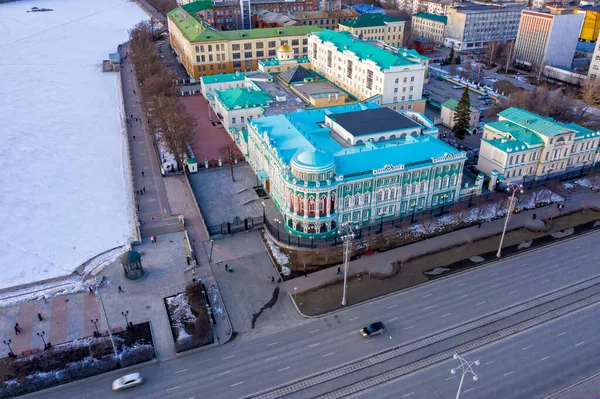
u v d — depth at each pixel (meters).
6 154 147.00
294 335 78.25
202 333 76.56
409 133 120.06
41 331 78.50
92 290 87.69
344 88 181.88
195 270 93.44
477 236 103.50
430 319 81.12
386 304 84.56
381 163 104.44
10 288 88.62
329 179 97.31
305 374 71.00
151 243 102.12
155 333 78.50
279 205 111.62
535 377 70.00
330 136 120.31
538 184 123.31
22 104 195.12
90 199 121.50
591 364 72.12
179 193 122.38
